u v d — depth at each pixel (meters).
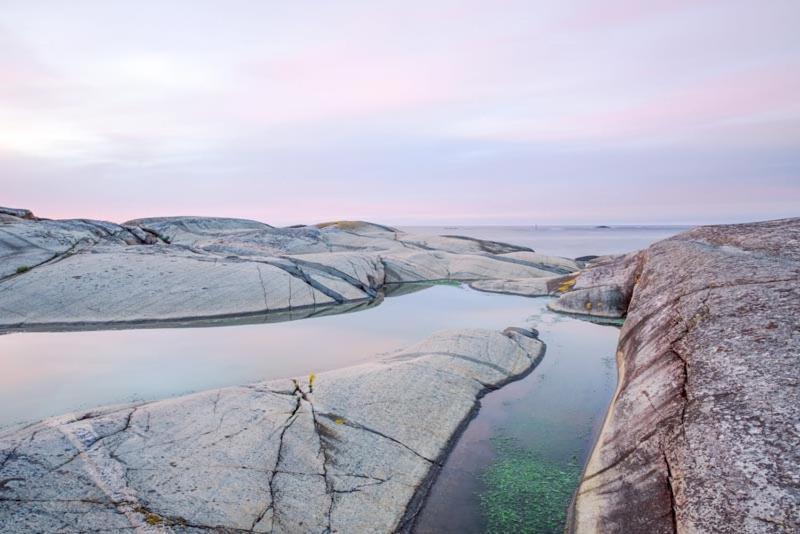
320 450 7.89
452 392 10.83
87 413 8.69
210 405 8.94
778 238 10.98
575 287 22.56
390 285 30.62
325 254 29.89
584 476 6.92
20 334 17.20
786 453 4.56
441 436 9.10
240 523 6.15
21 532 5.48
